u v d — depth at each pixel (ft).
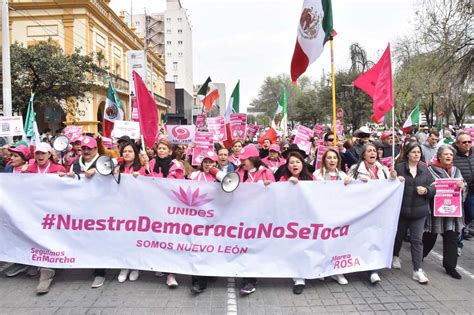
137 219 15.88
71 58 60.18
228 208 15.57
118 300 14.48
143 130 17.65
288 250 15.48
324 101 139.33
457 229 16.83
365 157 17.24
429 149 25.26
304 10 21.74
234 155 24.93
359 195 15.74
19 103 54.75
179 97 211.41
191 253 15.64
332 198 15.56
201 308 13.84
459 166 19.65
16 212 16.19
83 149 17.07
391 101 16.98
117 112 30.35
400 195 15.99
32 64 53.52
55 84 58.65
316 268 15.34
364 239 15.97
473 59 54.54
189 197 15.60
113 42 105.50
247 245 15.57
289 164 16.05
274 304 14.17
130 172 16.84
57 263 15.87
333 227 15.55
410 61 92.12
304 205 15.44
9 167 22.26
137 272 16.39
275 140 29.99
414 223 16.29
